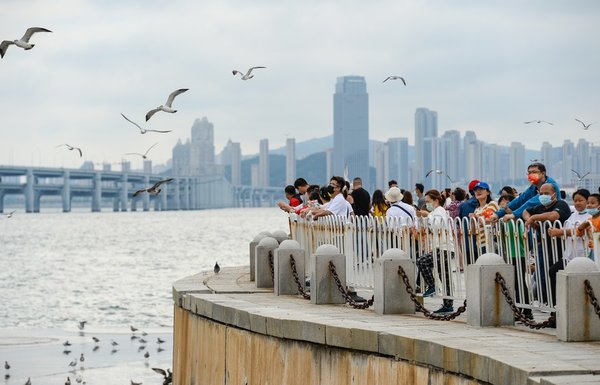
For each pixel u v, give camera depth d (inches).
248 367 829.2
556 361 512.4
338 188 1017.5
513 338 608.7
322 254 889.5
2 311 2031.3
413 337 609.3
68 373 1219.9
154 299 2257.6
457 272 771.4
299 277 989.2
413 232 839.7
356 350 671.1
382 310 778.8
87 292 2492.6
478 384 537.3
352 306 847.7
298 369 743.7
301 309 844.6
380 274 783.1
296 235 1156.5
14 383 1158.3
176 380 1066.7
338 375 692.1
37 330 1611.7
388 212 885.2
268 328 781.3
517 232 700.7
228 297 976.9
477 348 560.1
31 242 6422.2
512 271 673.0
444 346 572.7
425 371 594.2
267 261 1074.7
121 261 4045.3
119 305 2123.5
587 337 589.6
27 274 3287.4
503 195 1015.0
